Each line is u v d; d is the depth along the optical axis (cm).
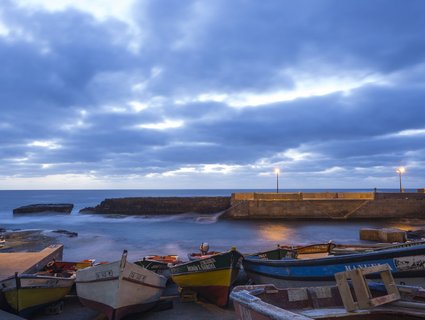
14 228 3691
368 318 529
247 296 509
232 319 899
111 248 2284
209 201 4709
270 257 1235
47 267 1241
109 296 831
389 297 507
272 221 3847
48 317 941
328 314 518
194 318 912
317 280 854
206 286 1028
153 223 3953
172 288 1245
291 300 583
